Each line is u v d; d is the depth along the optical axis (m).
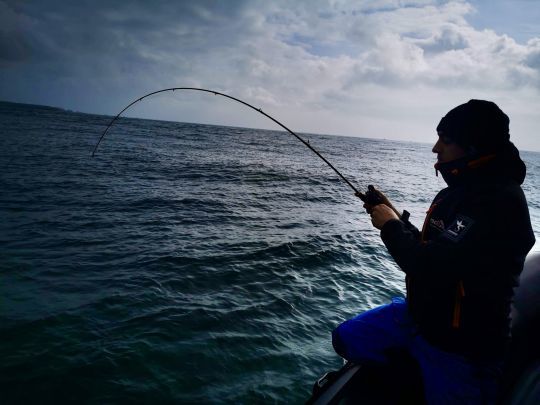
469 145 1.29
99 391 3.31
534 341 1.68
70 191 13.09
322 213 12.82
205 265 6.52
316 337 4.43
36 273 5.77
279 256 7.29
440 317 1.34
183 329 4.36
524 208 1.17
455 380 1.35
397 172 35.50
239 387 3.48
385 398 1.57
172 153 33.53
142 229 8.94
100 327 4.30
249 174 23.55
